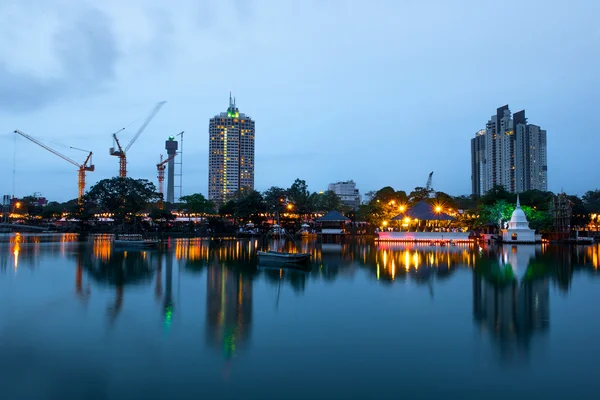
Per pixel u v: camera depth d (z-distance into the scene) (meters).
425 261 53.62
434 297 30.47
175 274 42.09
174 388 15.29
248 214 127.44
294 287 34.62
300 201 140.88
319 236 118.06
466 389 15.20
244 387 15.34
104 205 123.50
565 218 95.31
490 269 45.28
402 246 83.50
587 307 27.25
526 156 198.25
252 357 18.27
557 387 15.35
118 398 14.59
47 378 16.20
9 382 15.85
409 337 20.98
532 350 19.12
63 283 36.34
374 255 62.75
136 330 22.16
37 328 22.55
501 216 97.88
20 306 27.56
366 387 15.34
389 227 120.88
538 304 28.14
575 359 18.02
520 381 15.85
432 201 120.38
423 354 18.61
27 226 159.25
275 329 22.36
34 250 70.69
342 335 21.31
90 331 22.00
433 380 15.92
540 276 40.12
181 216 157.12
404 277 39.81
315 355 18.48
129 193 122.00
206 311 26.27
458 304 28.16
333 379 16.02
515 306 27.58
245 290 33.31
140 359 18.05
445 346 19.66
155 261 54.09
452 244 89.19
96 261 53.75
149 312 25.98
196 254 64.50
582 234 113.81
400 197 131.50
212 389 15.20
